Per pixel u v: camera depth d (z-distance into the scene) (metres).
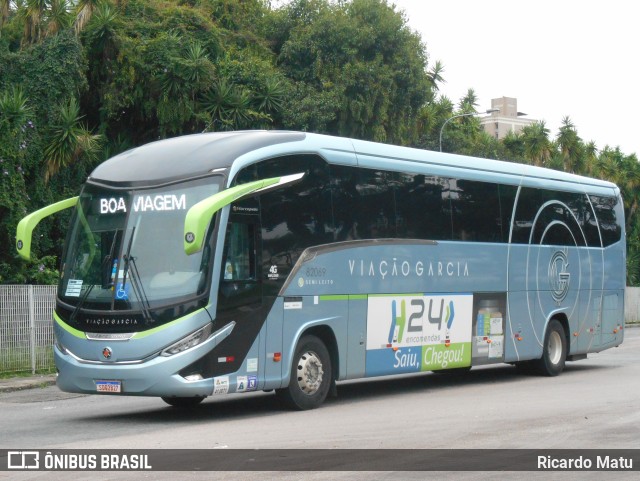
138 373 12.40
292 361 13.86
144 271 12.73
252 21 41.56
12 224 25.72
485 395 16.31
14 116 25.84
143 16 33.66
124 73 30.77
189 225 11.87
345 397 16.11
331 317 14.52
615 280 22.56
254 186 13.23
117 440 11.10
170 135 31.80
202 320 12.52
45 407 15.17
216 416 13.48
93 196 13.48
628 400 15.24
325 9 40.12
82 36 30.44
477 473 9.05
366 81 37.88
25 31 29.45
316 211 14.41
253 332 13.19
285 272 13.75
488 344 18.09
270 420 12.91
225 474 8.91
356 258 15.05
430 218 16.75
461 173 17.64
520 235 19.17
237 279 13.03
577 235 21.17
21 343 20.11
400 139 40.06
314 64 38.12
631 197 63.72
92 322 12.78
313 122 36.19
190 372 12.43
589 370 21.88
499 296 18.44
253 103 34.28
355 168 15.26
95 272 13.04
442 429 11.92
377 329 15.43
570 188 21.06
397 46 39.28
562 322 20.64
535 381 19.09
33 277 26.27
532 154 58.31
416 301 16.28
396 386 18.19
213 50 34.47
